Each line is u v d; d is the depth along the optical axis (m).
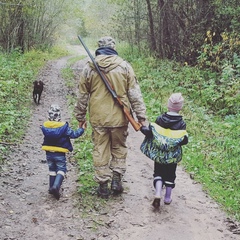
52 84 16.22
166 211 4.45
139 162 6.36
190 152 6.77
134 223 4.12
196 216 4.37
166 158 4.33
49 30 36.16
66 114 10.31
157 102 11.09
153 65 17.95
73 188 4.98
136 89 4.48
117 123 4.46
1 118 8.54
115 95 4.38
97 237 3.81
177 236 3.92
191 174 5.77
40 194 4.77
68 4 34.31
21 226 3.95
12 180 5.21
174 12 18.73
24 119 9.40
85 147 6.58
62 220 4.11
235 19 14.30
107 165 4.62
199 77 13.09
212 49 14.55
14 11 24.16
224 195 4.97
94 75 4.42
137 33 24.38
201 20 16.81
